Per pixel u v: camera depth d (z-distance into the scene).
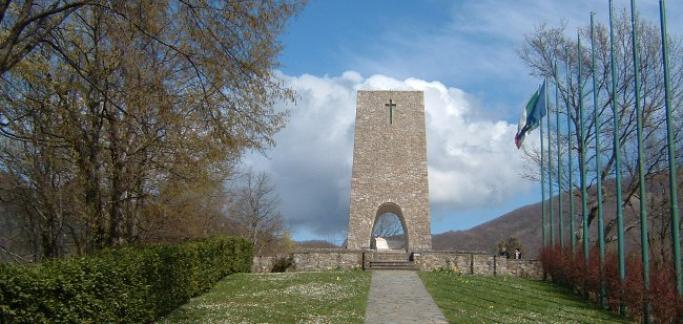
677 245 17.69
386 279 28.47
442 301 21.77
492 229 103.62
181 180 21.77
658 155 32.34
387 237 84.75
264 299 21.86
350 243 43.88
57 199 25.91
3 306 10.30
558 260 30.33
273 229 62.59
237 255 31.89
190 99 18.39
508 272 34.81
